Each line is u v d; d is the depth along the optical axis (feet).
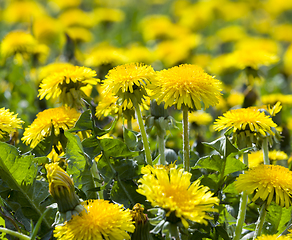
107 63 4.45
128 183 3.84
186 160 3.82
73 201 3.64
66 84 3.89
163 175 3.63
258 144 3.87
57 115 3.86
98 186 3.85
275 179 3.71
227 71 6.66
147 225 3.67
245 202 3.82
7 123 3.86
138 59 6.71
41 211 3.83
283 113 4.73
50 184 3.64
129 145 3.89
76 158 3.82
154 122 3.91
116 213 3.65
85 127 3.82
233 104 5.11
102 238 3.63
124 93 3.79
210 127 4.77
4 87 5.41
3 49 5.38
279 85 7.74
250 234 3.87
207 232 3.79
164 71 3.80
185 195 3.61
